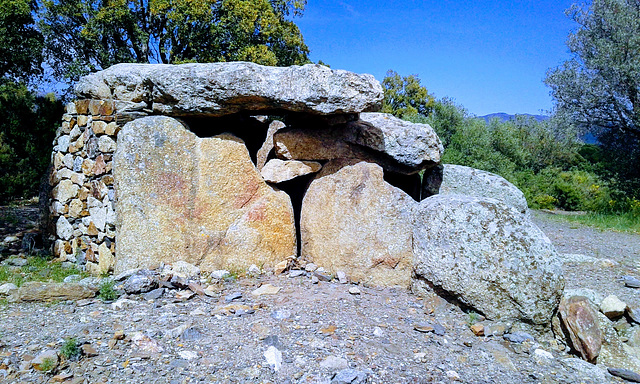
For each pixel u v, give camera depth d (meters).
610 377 3.84
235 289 5.06
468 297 4.60
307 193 5.96
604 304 4.82
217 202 5.64
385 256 5.41
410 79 31.36
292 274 5.53
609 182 16.55
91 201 6.10
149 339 3.61
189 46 18.97
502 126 19.50
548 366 3.88
